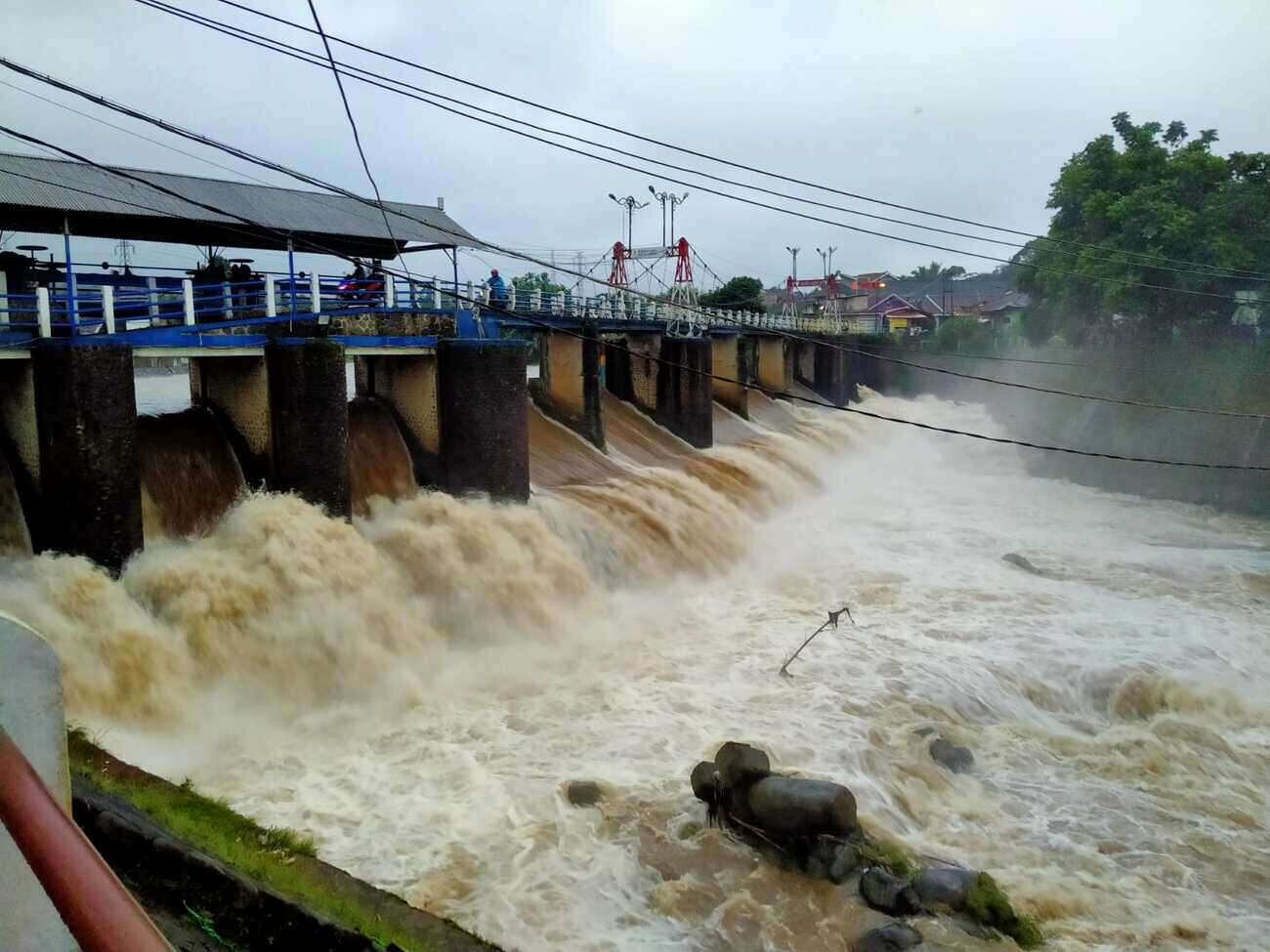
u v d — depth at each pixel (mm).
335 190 17266
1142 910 14766
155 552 20938
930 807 17531
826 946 13289
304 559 21516
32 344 19562
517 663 22828
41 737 3512
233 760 17609
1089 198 58188
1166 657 24062
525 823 15844
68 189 23500
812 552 34719
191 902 9469
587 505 30719
